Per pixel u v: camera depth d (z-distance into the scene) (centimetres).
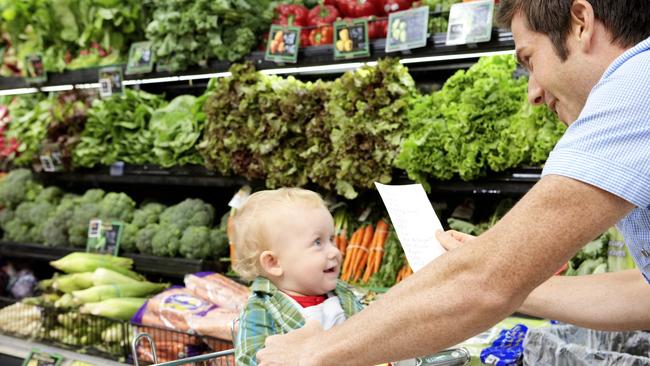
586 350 176
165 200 437
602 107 107
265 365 116
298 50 329
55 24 440
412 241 145
